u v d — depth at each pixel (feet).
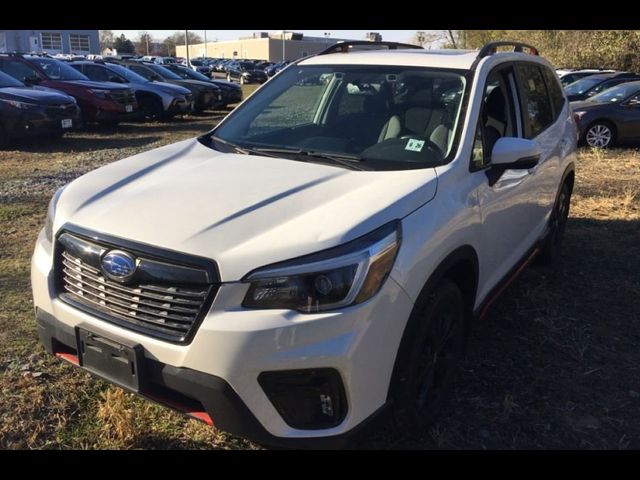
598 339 13.44
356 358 7.74
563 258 18.71
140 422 9.89
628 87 42.98
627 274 17.40
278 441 7.77
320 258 7.68
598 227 22.04
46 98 38.24
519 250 13.87
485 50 12.70
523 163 10.89
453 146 10.52
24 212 22.36
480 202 10.52
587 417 10.62
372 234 8.08
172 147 12.21
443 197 9.49
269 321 7.50
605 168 34.27
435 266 8.94
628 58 87.40
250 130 12.57
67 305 8.84
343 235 7.88
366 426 8.11
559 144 16.01
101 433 9.75
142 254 8.04
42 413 10.17
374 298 7.88
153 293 8.01
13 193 25.38
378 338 8.00
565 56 92.68
